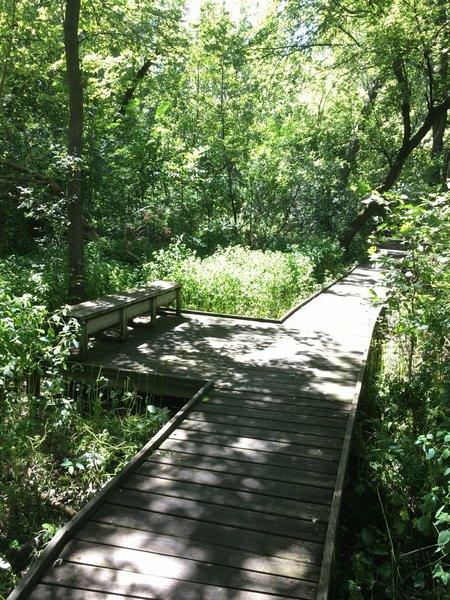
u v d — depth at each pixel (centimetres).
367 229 2323
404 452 427
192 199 1628
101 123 1386
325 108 2112
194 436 463
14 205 1216
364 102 2016
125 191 1461
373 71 1869
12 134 1160
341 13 1521
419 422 514
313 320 920
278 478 396
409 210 519
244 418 502
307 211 1917
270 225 1766
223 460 421
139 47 1145
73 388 605
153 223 1434
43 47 1212
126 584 286
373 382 647
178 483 387
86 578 289
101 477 445
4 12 1153
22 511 409
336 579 332
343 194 1998
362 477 473
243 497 371
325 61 1852
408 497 432
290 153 1814
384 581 343
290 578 294
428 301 530
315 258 1445
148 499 365
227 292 996
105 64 1245
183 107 1819
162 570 297
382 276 551
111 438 494
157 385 600
